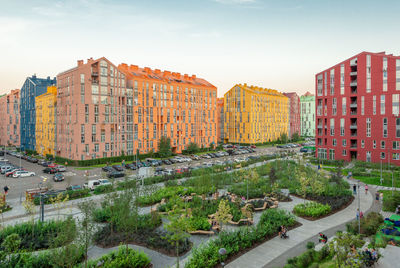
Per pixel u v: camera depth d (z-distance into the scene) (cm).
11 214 3575
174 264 2277
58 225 2602
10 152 10675
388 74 7144
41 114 9612
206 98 11162
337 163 7512
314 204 3741
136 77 8719
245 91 12950
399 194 3816
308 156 9219
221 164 6981
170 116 9769
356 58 7681
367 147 7500
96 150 7750
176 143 9988
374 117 7369
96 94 7725
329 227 3128
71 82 7681
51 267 2127
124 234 2750
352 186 5194
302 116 18200
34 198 3947
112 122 8088
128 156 8319
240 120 13200
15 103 13188
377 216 3212
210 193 4388
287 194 4531
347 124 7875
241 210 3409
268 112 13975
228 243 2492
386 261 2281
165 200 4016
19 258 2158
